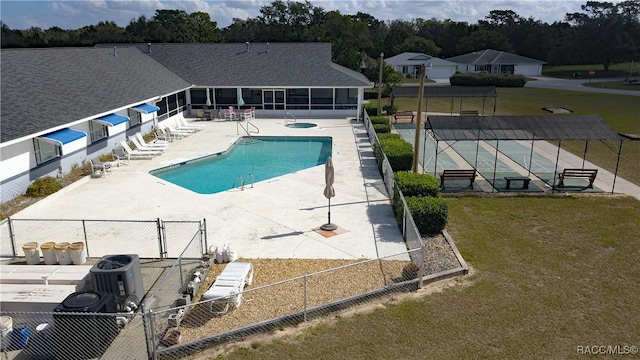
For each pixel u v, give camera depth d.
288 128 34.47
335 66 44.16
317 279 12.54
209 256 13.62
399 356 9.63
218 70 40.06
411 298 11.87
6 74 23.25
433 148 29.25
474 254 14.39
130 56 38.28
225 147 28.52
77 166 23.52
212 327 10.41
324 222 16.73
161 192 20.02
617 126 37.41
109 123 24.08
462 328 10.58
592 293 12.12
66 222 16.67
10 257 13.81
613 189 20.66
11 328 9.67
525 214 17.86
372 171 23.36
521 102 53.66
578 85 72.88
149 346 9.41
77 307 9.46
